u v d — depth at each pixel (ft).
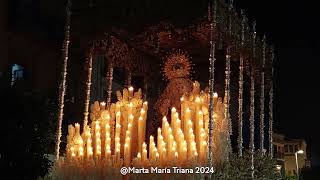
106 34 49.65
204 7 43.04
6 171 31.22
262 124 53.31
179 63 50.90
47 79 66.95
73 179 38.81
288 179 76.89
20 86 36.96
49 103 42.65
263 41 53.16
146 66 56.75
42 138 34.42
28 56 67.00
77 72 52.24
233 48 46.11
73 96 54.85
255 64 51.16
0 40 63.93
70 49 49.70
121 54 53.83
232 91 54.75
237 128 54.49
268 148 55.57
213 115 41.01
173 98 49.29
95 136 42.63
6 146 31.60
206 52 52.95
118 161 38.88
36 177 32.86
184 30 46.21
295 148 144.05
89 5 47.78
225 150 41.88
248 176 45.32
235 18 45.50
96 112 45.09
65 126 58.90
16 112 32.99
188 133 40.16
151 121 49.67
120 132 43.68
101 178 38.34
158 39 50.08
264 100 54.85
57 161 39.88
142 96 56.49
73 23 47.78
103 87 71.77
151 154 38.65
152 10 46.26
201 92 43.96
